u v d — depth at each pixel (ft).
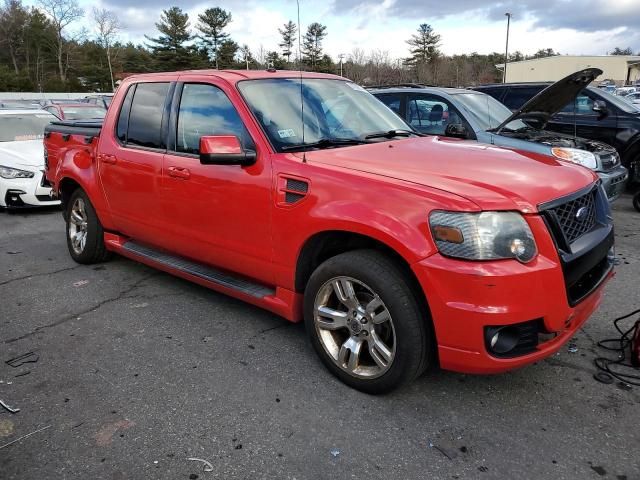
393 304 9.53
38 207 28.12
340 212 10.01
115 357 12.12
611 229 11.14
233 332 13.30
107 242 17.67
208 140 11.19
